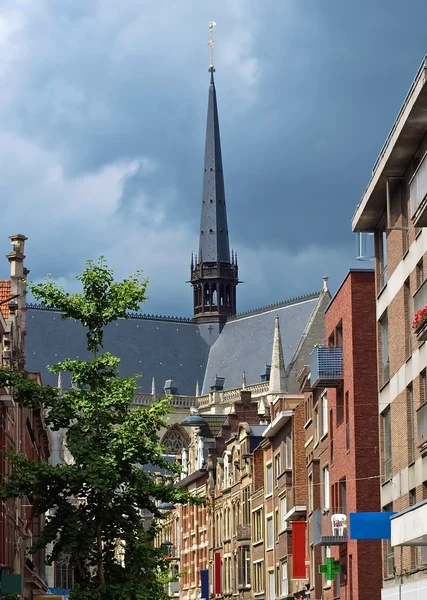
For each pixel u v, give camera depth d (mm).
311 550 83875
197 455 169000
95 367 56344
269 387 191250
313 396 83812
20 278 84750
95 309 56656
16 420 78938
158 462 55594
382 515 49719
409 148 54000
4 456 55125
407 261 55688
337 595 73562
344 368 69625
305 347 183375
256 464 112250
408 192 56000
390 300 59625
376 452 65938
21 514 84438
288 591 93250
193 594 145750
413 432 54594
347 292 68688
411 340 55000
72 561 54562
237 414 145750
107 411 55750
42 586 107188
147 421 55688
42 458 122625
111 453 54594
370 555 64250
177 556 156000
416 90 48594
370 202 60625
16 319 81875
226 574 126625
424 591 50031
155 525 57375
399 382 57000
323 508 78438
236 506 123250
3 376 55844
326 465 77375
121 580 54531
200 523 145000
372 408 66375
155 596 55500
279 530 99000
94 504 55094
